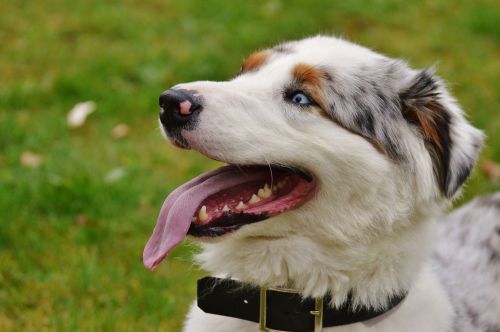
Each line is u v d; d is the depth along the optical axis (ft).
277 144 13.98
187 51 33.78
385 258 14.12
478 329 15.80
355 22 37.50
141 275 21.89
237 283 14.52
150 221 24.09
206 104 13.79
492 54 36.24
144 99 30.40
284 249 14.10
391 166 14.21
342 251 14.06
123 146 28.07
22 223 23.24
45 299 20.72
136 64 32.65
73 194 24.45
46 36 34.60
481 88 33.09
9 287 21.02
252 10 37.50
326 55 14.79
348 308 14.14
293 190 14.20
